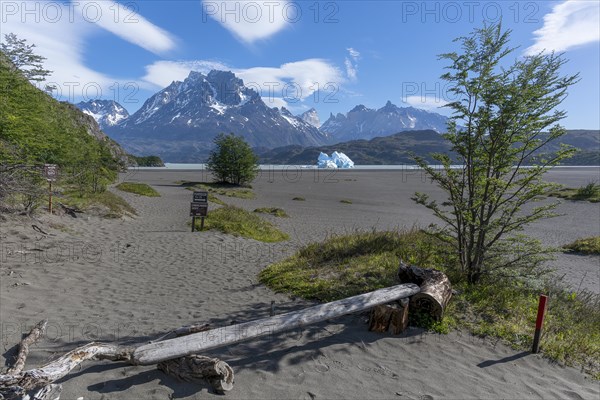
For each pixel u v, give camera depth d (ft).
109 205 60.23
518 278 25.72
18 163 38.04
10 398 11.25
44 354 15.35
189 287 27.71
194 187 137.18
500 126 23.66
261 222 62.59
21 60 41.34
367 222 77.51
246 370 15.26
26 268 27.25
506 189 24.27
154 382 13.75
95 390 12.98
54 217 45.68
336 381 14.92
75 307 21.42
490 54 23.73
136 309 22.15
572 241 62.18
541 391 15.43
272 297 26.07
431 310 21.02
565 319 23.35
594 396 15.43
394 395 14.24
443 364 16.98
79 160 67.10
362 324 20.65
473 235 26.37
